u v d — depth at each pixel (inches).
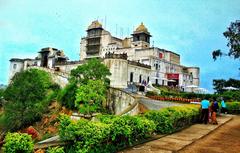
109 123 446.6
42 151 333.1
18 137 302.5
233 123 880.3
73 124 375.6
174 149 476.4
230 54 946.1
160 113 625.6
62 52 3572.8
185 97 1918.1
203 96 1836.9
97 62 1971.0
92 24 3454.7
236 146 534.0
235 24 935.0
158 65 2876.5
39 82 2059.5
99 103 1723.7
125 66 2399.1
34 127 1755.7
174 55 3189.0
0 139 1689.2
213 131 700.7
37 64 3656.5
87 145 375.9
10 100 1915.6
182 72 3221.0
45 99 2085.4
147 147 480.7
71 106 1846.7
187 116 753.6
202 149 494.0
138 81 2568.9
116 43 3203.7
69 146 370.9
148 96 1972.2
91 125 392.5
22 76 2059.5
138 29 3297.2
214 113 831.7
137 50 2965.1
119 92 1839.3
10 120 1807.3
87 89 1688.0
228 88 2105.1
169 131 631.2
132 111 1213.7
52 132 1535.4
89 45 3447.3
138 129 507.5
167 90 2428.6
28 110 1847.9
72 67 2851.9
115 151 438.0
